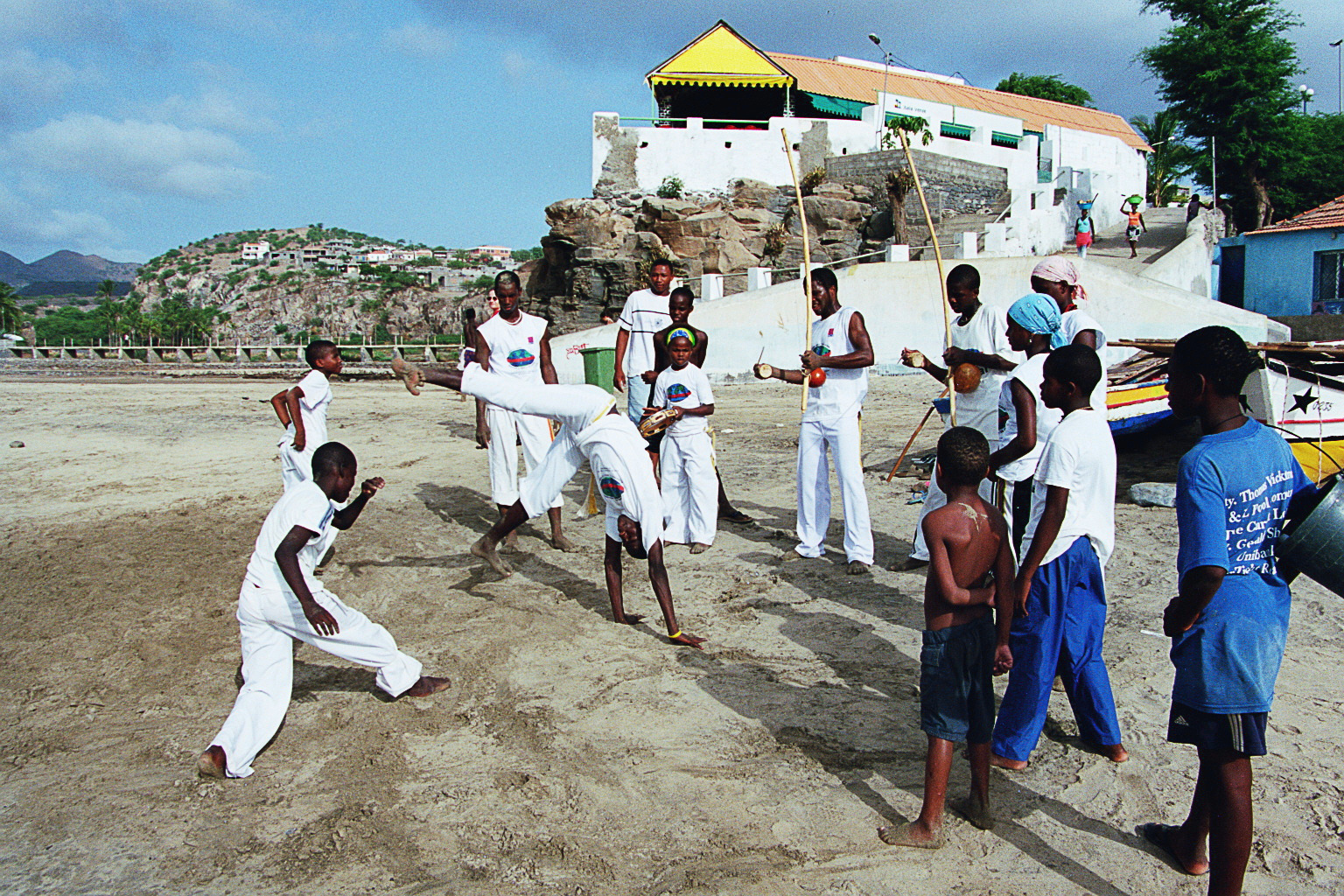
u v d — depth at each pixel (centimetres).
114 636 577
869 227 3108
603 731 445
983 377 611
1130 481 947
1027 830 361
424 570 701
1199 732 304
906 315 2073
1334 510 291
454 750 430
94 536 804
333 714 468
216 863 345
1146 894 322
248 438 1339
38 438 1333
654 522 550
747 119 3725
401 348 3244
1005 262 2022
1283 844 345
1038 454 514
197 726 460
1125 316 1911
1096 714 410
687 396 734
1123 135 4503
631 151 3278
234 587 668
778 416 1534
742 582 665
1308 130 3809
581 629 578
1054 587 396
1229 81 3762
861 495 671
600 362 1769
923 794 382
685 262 3005
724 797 386
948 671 345
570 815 374
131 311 14988
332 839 359
